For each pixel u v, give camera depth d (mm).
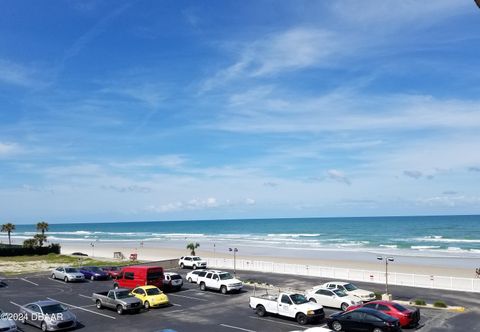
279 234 163875
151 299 31453
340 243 113938
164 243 128500
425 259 74188
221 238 149250
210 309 31250
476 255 79438
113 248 108125
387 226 191375
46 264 61344
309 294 32000
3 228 95688
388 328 22703
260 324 26953
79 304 33188
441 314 28875
